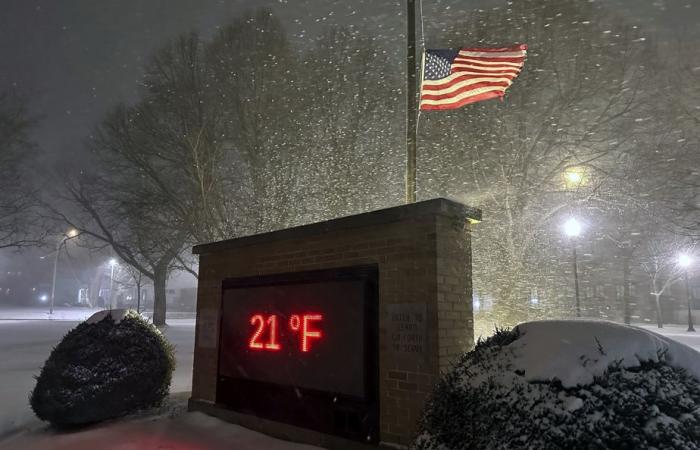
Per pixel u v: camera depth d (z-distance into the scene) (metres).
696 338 30.78
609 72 16.92
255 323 7.24
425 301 5.32
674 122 16.66
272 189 18.09
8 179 30.34
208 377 8.12
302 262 6.77
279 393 6.68
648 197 17.11
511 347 3.69
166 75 19.89
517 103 17.22
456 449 3.34
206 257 8.61
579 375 3.21
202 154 18.11
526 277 16.17
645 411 2.95
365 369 5.66
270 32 19.61
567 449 2.89
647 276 49.25
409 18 8.65
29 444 6.85
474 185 17.20
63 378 7.48
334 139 18.45
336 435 5.87
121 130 21.83
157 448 6.23
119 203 24.97
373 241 5.93
